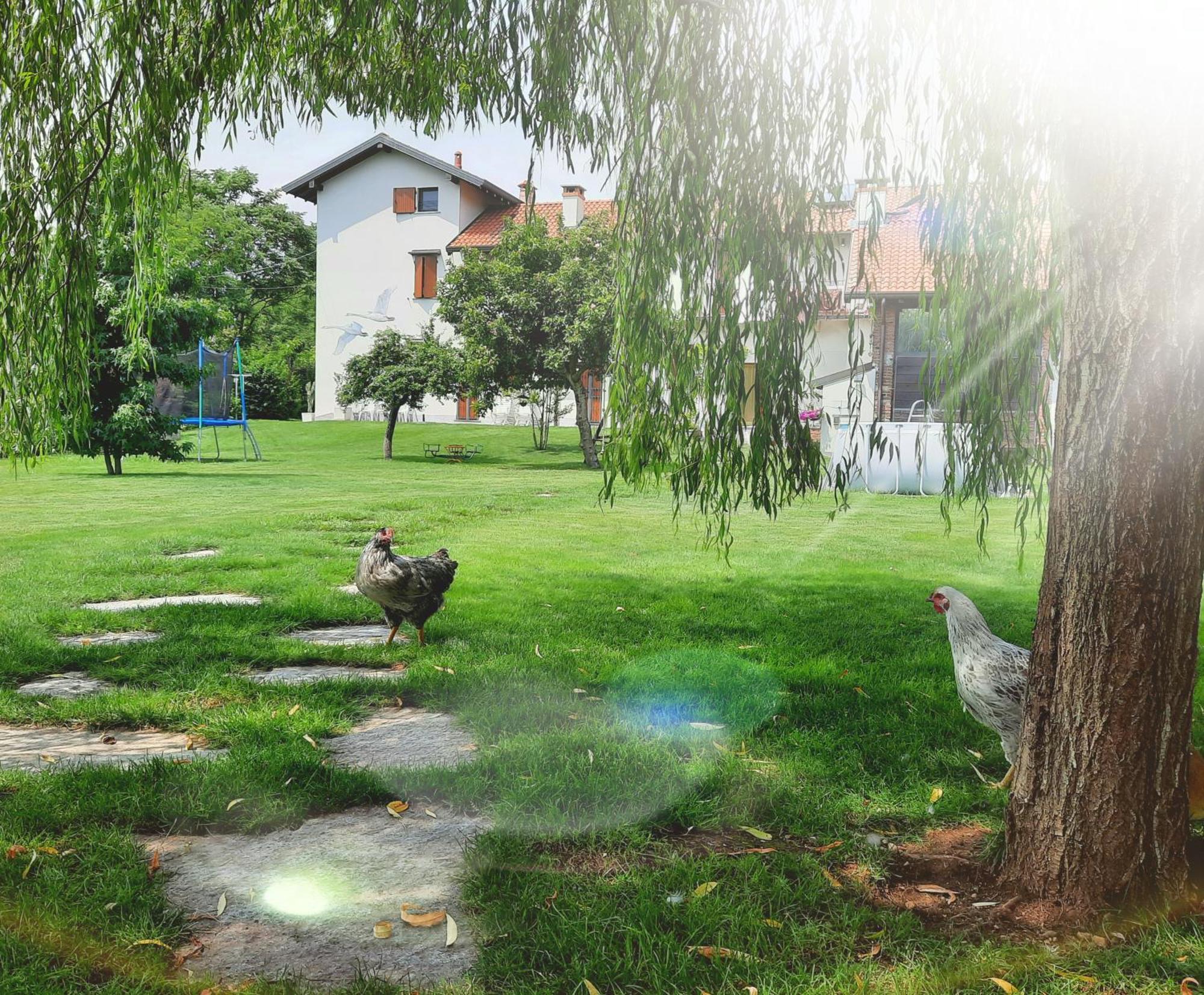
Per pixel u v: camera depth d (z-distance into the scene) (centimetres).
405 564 639
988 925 299
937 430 1722
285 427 4353
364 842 359
